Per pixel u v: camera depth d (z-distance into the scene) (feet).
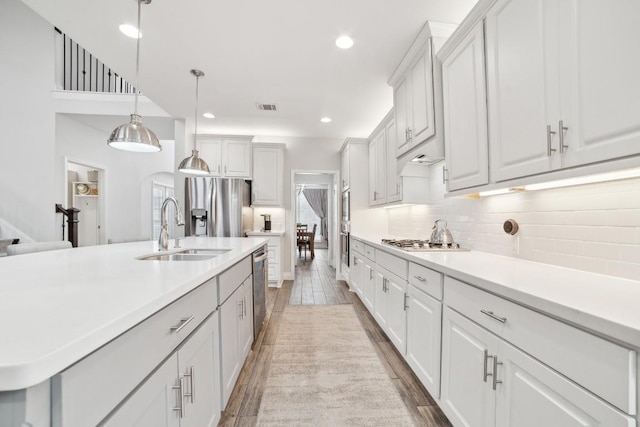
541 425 2.79
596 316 2.26
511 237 5.55
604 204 3.87
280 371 6.52
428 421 4.92
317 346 7.79
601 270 3.90
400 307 6.71
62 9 6.00
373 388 5.88
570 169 3.32
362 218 14.05
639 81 2.60
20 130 13.52
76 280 3.23
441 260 5.24
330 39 7.03
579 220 4.22
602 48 2.91
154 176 21.98
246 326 6.72
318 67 8.35
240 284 6.13
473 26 5.09
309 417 5.03
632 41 2.64
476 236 6.68
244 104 11.21
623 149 2.73
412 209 10.80
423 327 5.48
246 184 14.47
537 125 3.74
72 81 16.22
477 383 3.81
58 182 14.01
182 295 3.13
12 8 13.48
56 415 1.64
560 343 2.62
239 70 8.53
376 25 6.52
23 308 2.25
